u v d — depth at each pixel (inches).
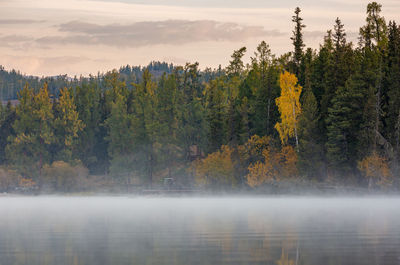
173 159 4943.4
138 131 5007.4
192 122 5027.1
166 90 5088.6
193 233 1642.5
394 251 1267.2
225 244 1393.9
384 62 3902.6
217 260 1163.9
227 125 4379.9
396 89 3580.2
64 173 4933.6
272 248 1323.8
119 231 1712.6
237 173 4069.9
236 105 4803.2
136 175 4972.9
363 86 3656.5
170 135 4982.8
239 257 1199.6
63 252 1280.8
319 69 4279.0
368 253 1242.6
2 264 1139.3
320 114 3868.1
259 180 3855.8
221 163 4082.2
